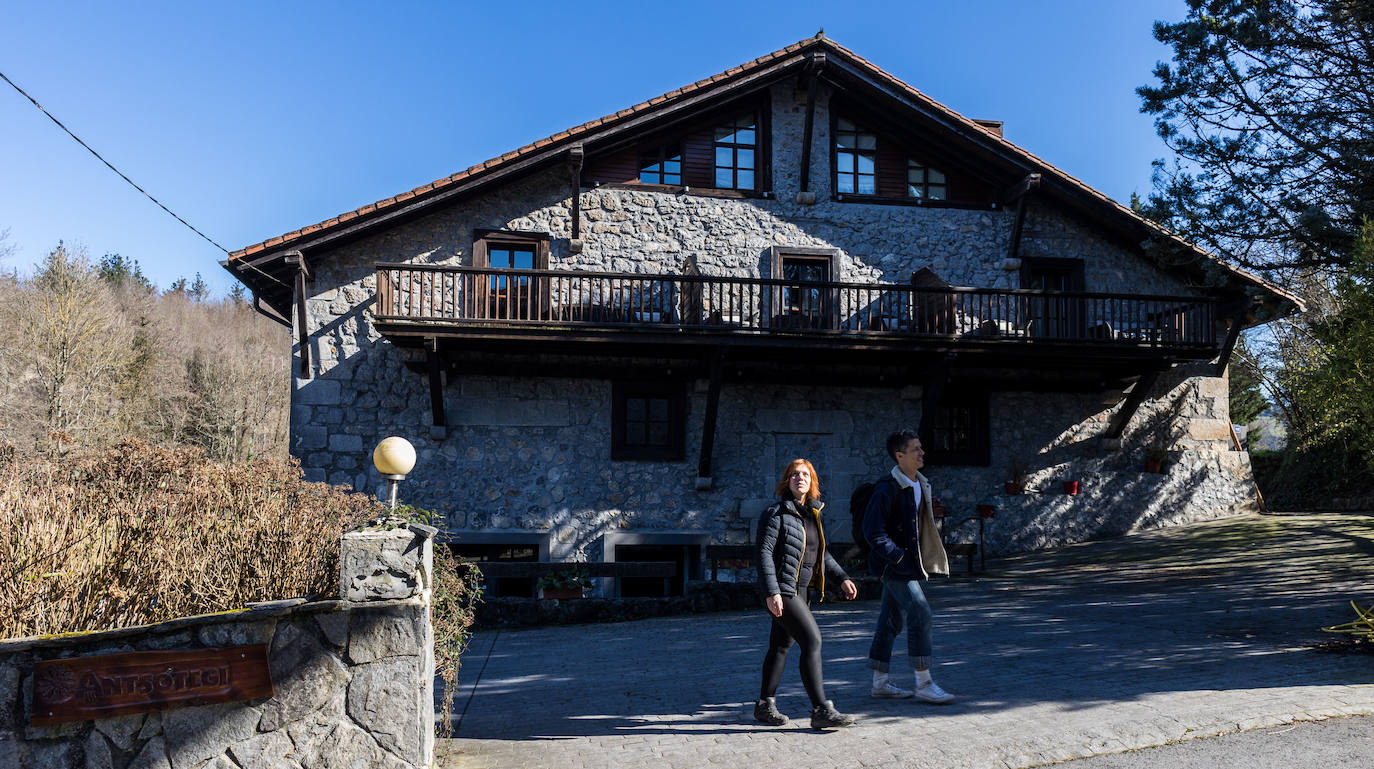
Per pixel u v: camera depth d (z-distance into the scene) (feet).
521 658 25.34
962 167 47.65
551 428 43.04
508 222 43.57
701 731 15.35
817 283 41.19
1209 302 44.09
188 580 13.38
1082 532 47.01
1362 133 30.71
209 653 11.61
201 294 205.77
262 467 15.83
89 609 12.46
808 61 44.55
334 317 41.98
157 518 13.78
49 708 11.19
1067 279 48.55
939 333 42.04
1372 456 24.90
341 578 12.07
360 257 42.42
